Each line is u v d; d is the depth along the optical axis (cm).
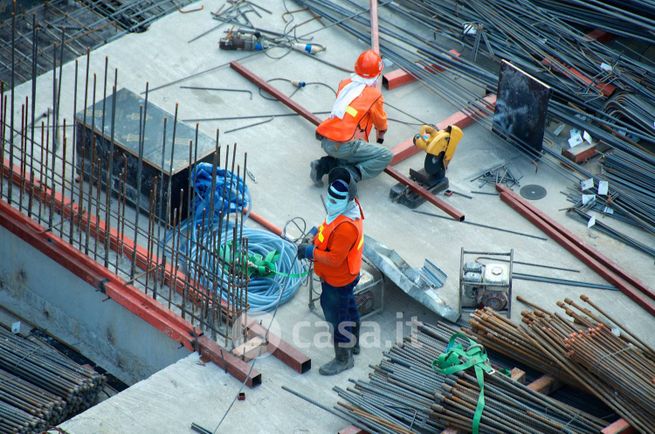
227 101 3388
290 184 3117
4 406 2589
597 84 3334
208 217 2823
